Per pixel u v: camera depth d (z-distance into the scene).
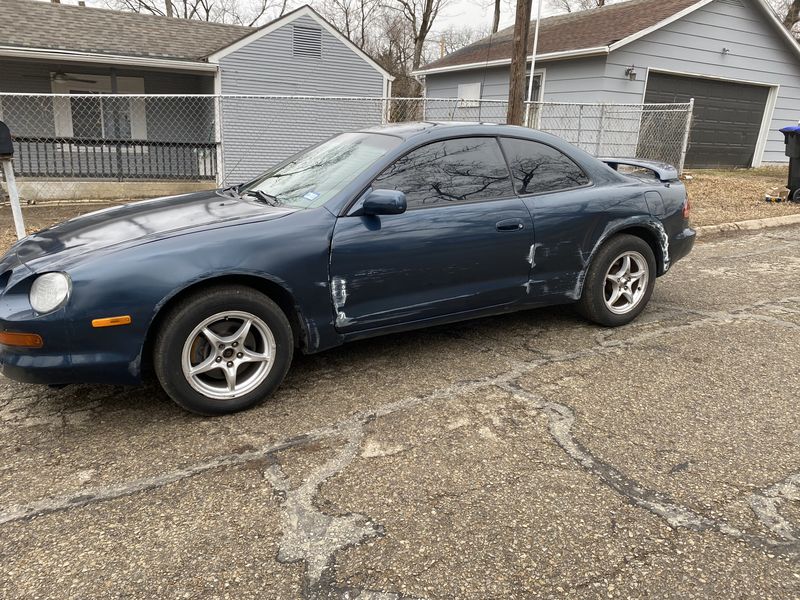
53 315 2.71
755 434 2.96
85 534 2.26
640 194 4.35
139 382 2.94
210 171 14.71
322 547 2.18
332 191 3.42
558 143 4.16
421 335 4.35
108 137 14.56
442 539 2.22
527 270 3.91
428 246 3.47
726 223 8.56
